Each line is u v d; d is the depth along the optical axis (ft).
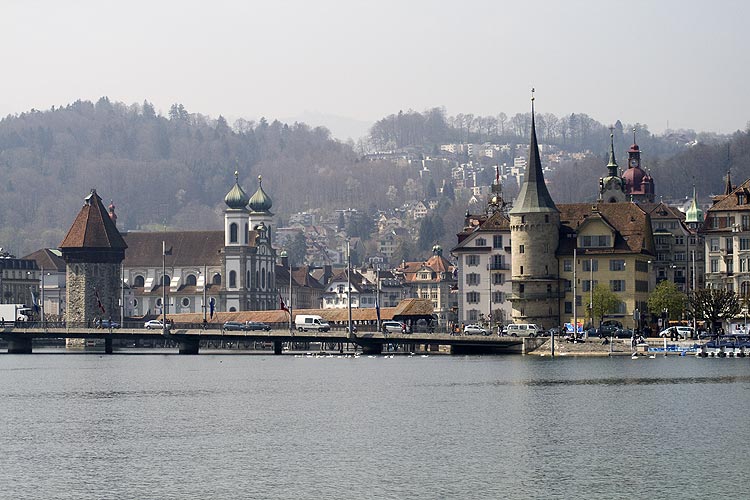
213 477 486.79
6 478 489.26
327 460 519.19
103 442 574.15
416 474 488.85
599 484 469.57
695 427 597.93
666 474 485.56
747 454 524.93
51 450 552.41
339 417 652.89
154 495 458.09
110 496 457.27
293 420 643.04
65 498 455.22
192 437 586.04
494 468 499.51
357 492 459.32
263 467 505.66
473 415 653.30
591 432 586.86
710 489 460.96
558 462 510.58
